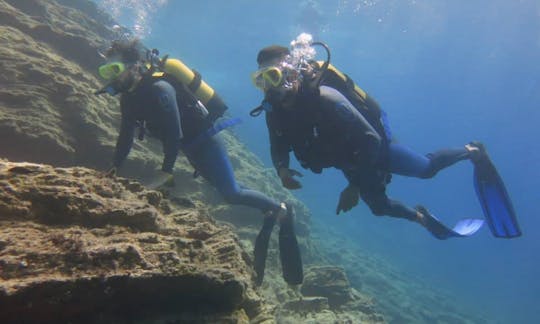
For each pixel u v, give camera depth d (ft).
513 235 12.89
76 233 6.27
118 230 7.10
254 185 28.96
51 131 13.93
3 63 15.48
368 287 46.57
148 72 11.32
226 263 8.18
